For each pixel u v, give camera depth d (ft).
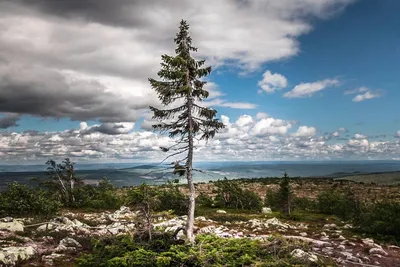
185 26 65.16
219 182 231.09
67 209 151.23
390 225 85.15
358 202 159.74
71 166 174.09
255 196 222.69
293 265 40.86
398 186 488.85
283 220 137.18
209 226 89.61
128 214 114.62
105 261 43.06
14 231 65.82
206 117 65.10
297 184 556.10
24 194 102.78
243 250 44.29
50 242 58.95
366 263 52.80
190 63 64.85
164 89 62.69
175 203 119.65
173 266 40.88
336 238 78.02
